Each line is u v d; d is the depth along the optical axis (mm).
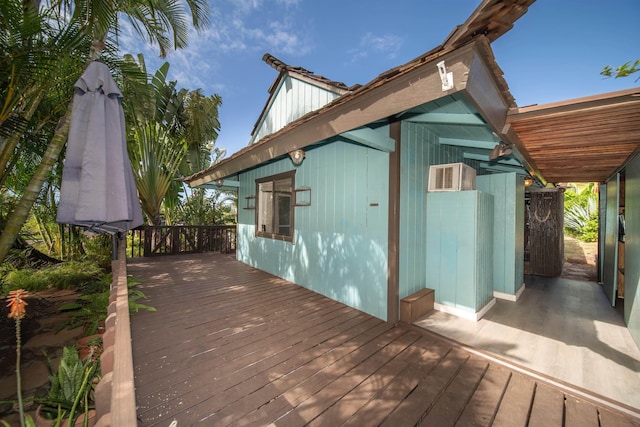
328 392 1766
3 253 3105
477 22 1226
